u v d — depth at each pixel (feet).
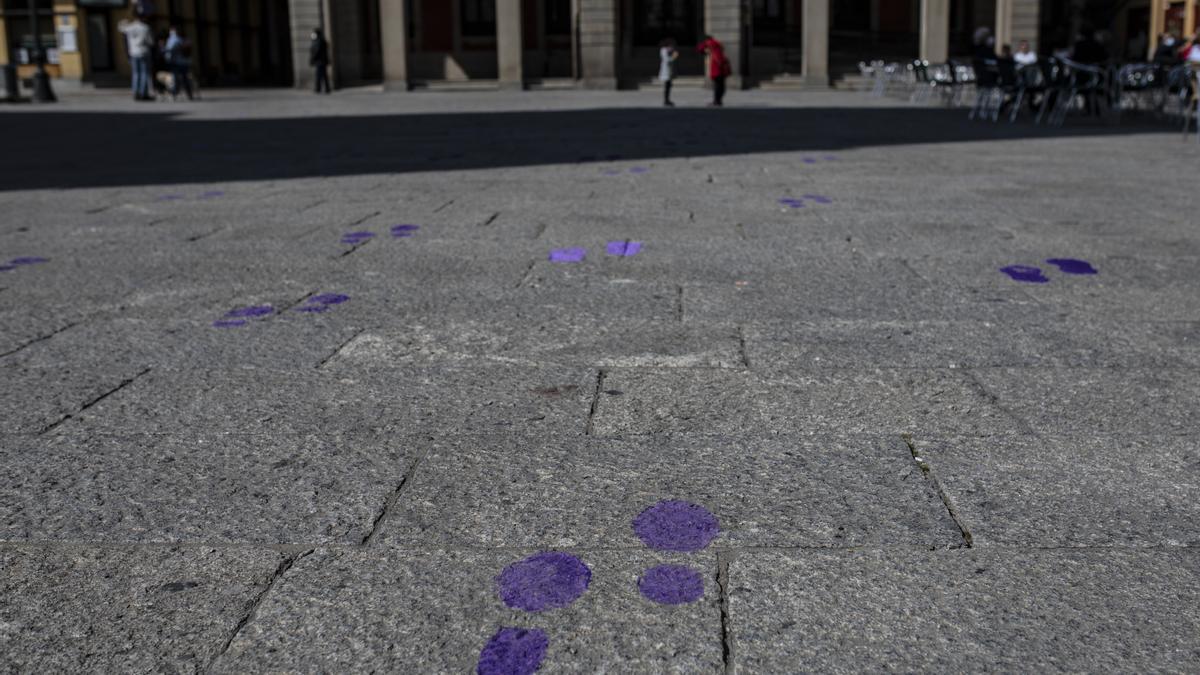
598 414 9.71
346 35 110.73
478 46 125.49
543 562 6.92
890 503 7.75
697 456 8.67
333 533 7.39
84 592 6.65
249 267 17.01
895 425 9.36
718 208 23.26
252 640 6.11
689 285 15.14
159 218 23.02
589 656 5.90
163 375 11.11
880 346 11.88
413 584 6.68
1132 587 6.56
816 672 5.74
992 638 6.03
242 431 9.40
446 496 7.97
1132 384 10.46
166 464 8.66
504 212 22.97
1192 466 8.39
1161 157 34.76
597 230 20.26
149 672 5.82
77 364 11.56
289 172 32.76
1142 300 14.11
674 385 10.52
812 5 103.30
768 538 7.22
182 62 91.15
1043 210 22.56
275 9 153.17
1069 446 8.84
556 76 124.26
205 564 6.98
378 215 22.82
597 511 7.67
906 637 6.05
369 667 5.83
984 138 43.98
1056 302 14.02
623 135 47.11
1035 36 99.66
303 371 11.18
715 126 52.70
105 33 118.73
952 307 13.74
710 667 5.79
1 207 25.35
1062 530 7.32
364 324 13.12
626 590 6.57
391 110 71.51
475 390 10.44
